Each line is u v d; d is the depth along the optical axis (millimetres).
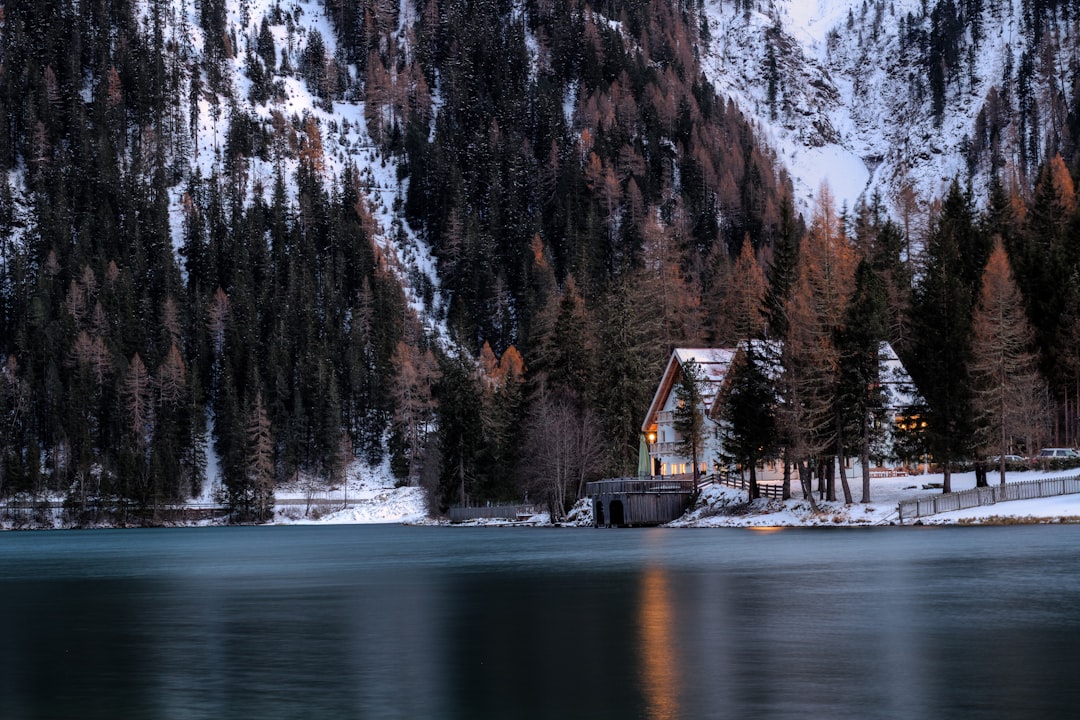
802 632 32031
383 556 75312
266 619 38219
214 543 109312
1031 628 31812
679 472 125438
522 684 25062
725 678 25266
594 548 75250
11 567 73125
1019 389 95625
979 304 110875
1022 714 21234
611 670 26578
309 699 23828
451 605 41469
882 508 90375
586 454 124500
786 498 102125
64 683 26266
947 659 27141
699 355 123625
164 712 22766
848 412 92938
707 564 56531
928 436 94438
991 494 87125
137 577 60906
